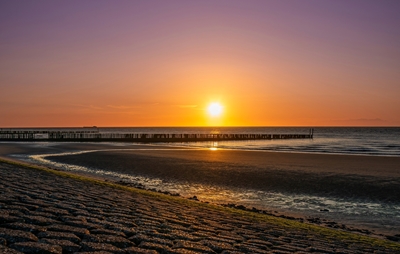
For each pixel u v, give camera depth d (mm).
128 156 40750
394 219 15594
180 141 95250
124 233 7316
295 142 89000
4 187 11539
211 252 6637
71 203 10039
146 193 15484
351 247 9281
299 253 7633
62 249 5621
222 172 28203
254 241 8289
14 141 82438
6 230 6125
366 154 46875
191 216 10898
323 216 15945
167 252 6242
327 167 31250
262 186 22656
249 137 108688
